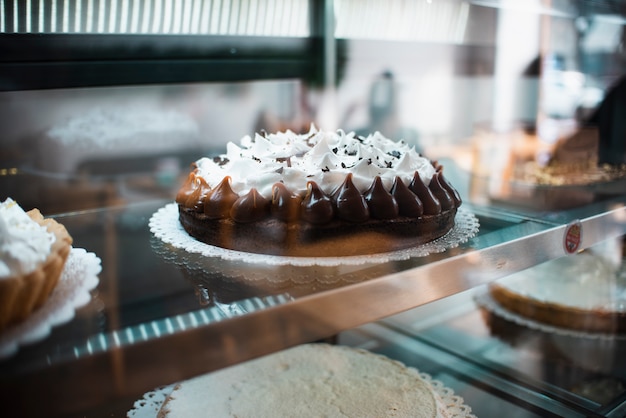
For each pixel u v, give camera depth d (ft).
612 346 2.35
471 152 2.94
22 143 1.99
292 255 1.67
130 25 2.07
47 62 1.95
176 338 1.18
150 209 2.18
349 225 1.68
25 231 1.31
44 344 1.13
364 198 1.71
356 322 1.42
